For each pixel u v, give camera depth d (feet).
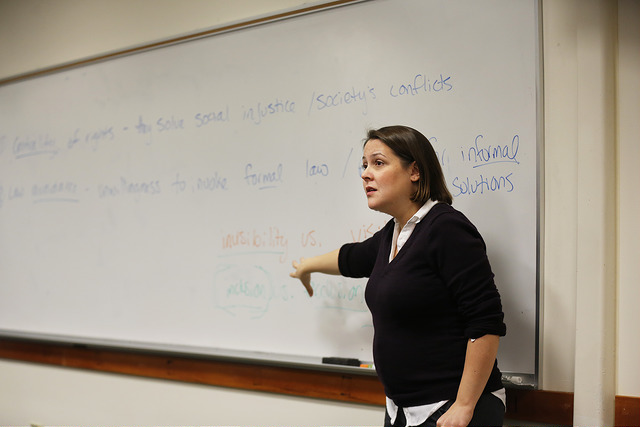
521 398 4.28
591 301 4.00
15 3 7.44
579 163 4.10
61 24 7.05
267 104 5.51
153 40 6.30
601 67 4.08
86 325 6.48
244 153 5.62
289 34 5.41
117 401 6.27
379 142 3.90
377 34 4.96
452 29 4.63
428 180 3.85
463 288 3.47
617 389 4.05
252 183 5.55
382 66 4.92
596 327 3.97
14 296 7.05
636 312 4.02
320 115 5.21
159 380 6.04
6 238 7.16
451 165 4.57
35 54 7.22
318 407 5.15
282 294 5.33
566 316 4.18
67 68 6.85
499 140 4.41
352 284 4.99
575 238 4.17
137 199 6.25
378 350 3.80
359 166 4.99
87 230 6.57
